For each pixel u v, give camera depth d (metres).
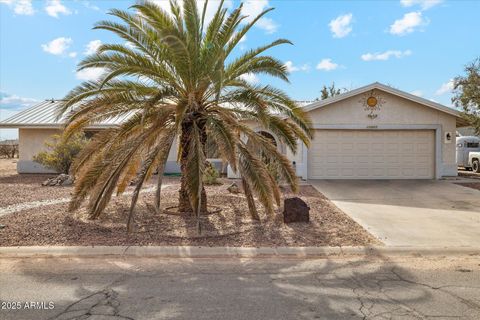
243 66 8.95
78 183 8.35
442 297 4.95
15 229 8.24
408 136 17.59
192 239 7.62
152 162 8.17
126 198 12.24
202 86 8.50
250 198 9.12
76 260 6.57
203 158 7.82
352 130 17.58
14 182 17.00
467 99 16.56
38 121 20.09
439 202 11.93
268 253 6.93
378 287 5.31
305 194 13.41
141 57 8.45
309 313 4.45
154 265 6.31
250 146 9.20
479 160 22.06
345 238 7.80
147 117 8.66
